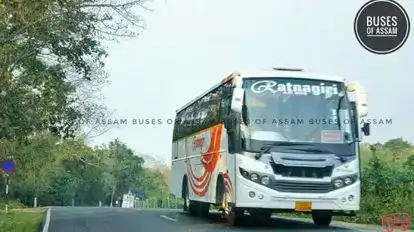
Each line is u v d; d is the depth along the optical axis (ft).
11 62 64.80
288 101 50.01
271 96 50.06
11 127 67.82
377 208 62.85
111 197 301.63
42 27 63.57
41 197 247.91
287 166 48.42
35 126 76.28
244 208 48.88
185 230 51.44
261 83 50.39
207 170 61.62
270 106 49.83
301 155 48.67
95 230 52.60
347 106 50.44
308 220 64.34
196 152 68.44
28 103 72.54
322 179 48.62
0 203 127.03
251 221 62.13
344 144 49.52
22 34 64.18
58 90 78.18
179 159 80.12
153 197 294.66
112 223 60.49
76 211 91.86
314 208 48.47
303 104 50.03
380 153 73.82
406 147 75.66
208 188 60.85
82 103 89.76
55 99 79.05
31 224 61.26
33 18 61.57
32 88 75.00
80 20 64.64
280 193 48.11
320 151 49.01
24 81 71.72
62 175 252.42
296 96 50.21
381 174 64.90
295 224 58.13
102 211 89.92
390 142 76.59
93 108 91.71
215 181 57.47
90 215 76.13
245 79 50.57
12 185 182.60
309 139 49.26
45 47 69.51
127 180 305.32
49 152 129.08
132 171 306.55
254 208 48.55
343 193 48.75
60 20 64.23
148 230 51.78
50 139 121.49
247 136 49.21
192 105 73.56
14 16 60.49
